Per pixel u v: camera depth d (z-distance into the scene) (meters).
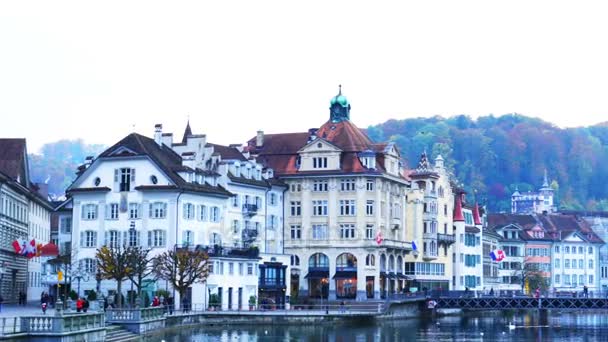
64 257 128.25
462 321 163.50
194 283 137.38
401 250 177.75
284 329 130.50
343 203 169.00
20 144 142.50
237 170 158.25
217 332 122.75
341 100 178.88
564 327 150.62
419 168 192.00
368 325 144.12
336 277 167.50
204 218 147.25
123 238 143.12
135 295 138.50
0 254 126.12
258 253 151.25
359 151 170.38
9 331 79.00
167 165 145.38
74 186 146.62
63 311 97.00
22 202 142.25
